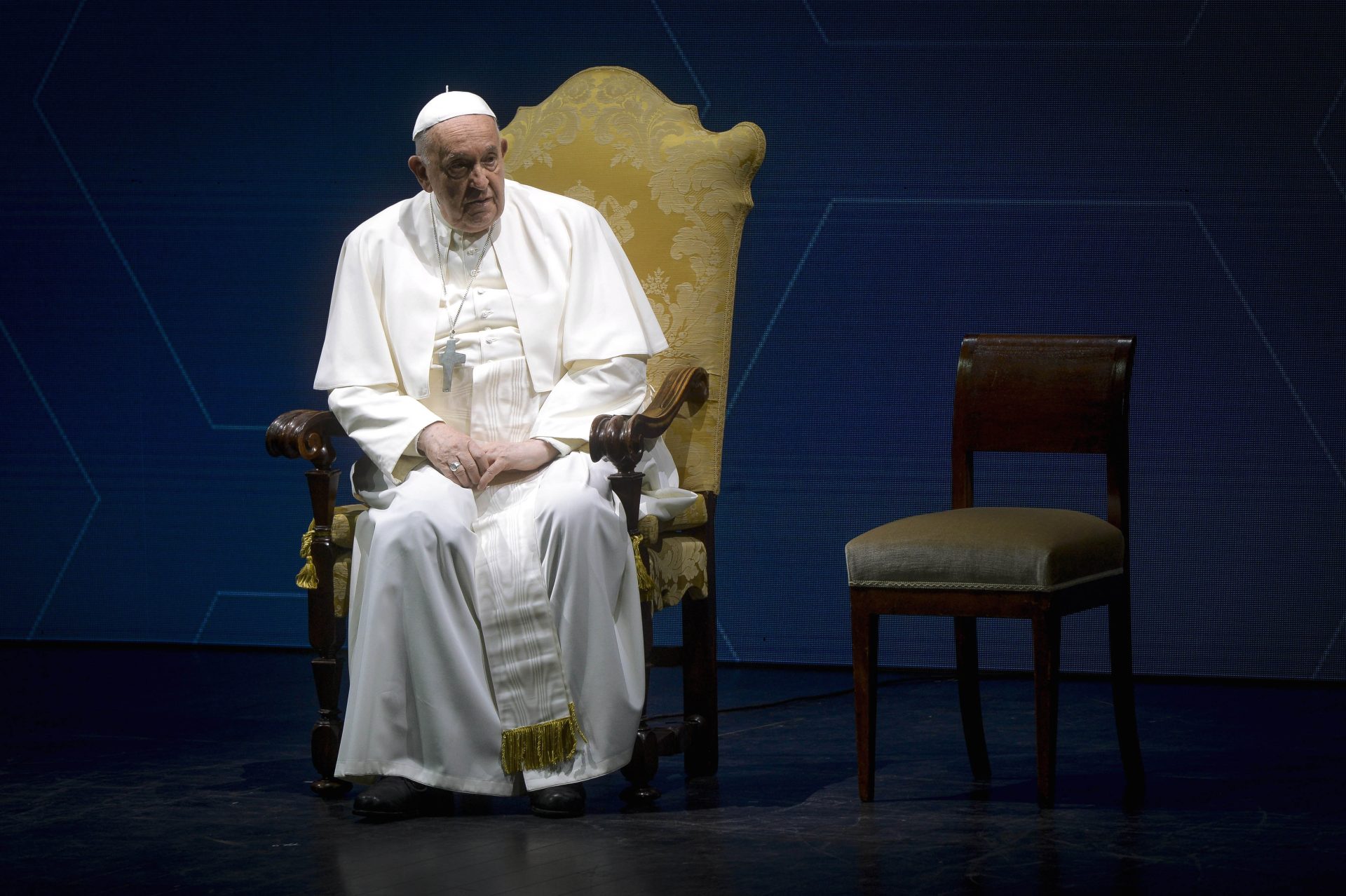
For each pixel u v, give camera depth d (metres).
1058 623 10.06
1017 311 16.19
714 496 12.35
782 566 16.88
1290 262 15.62
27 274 18.30
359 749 10.52
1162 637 16.05
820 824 10.09
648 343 12.04
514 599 10.55
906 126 16.30
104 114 17.98
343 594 11.27
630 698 10.77
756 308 16.72
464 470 10.94
